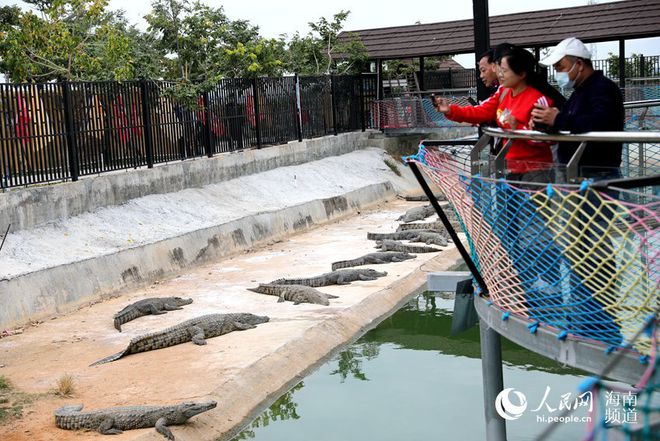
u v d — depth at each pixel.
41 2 23.97
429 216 23.27
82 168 16.73
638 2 29.73
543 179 5.59
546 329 5.50
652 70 33.84
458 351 12.77
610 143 5.55
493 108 7.34
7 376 10.50
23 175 15.02
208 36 25.47
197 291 15.16
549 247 5.21
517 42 30.81
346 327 13.42
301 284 15.57
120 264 14.98
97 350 11.59
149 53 23.83
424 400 10.53
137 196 18.11
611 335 4.94
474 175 6.38
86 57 20.77
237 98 23.27
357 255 18.47
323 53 33.75
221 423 9.49
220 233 18.19
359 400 10.56
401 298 15.68
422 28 33.09
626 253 4.56
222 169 21.64
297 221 21.52
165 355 11.43
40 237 14.70
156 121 19.31
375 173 28.89
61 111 16.06
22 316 12.69
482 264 6.39
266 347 11.68
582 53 5.65
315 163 26.86
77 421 8.84
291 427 9.62
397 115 31.61
